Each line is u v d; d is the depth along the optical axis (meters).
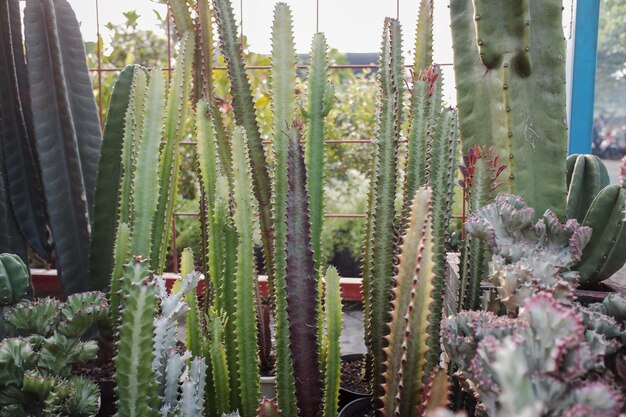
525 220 1.05
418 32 1.44
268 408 0.86
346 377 1.60
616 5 3.11
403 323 0.84
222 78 2.82
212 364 1.12
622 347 0.81
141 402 0.79
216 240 1.19
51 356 1.14
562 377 0.57
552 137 1.62
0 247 1.90
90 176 1.98
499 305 1.07
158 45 3.26
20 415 1.09
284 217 1.07
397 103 1.18
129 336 0.78
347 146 3.64
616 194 1.61
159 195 1.31
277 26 1.14
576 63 2.41
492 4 1.60
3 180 1.93
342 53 3.51
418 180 1.17
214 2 1.30
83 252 1.88
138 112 1.37
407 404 0.84
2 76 1.93
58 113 1.85
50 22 1.84
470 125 1.72
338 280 1.07
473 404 1.07
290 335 0.98
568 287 0.83
